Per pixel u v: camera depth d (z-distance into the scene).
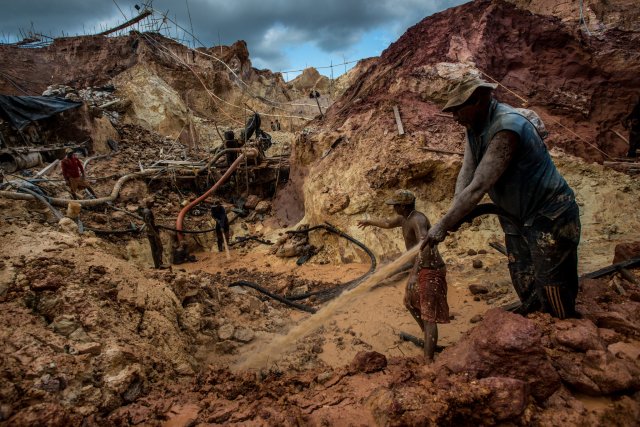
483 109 4.76
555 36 15.66
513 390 3.62
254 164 19.53
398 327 7.18
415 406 3.52
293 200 17.34
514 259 5.50
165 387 4.78
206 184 19.36
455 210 4.67
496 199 5.19
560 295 4.89
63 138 18.92
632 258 6.71
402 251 11.75
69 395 4.03
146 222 13.15
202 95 43.06
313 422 3.86
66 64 40.28
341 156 14.45
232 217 17.89
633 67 14.69
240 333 6.71
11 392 3.81
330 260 12.84
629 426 3.60
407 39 18.05
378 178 12.77
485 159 4.64
